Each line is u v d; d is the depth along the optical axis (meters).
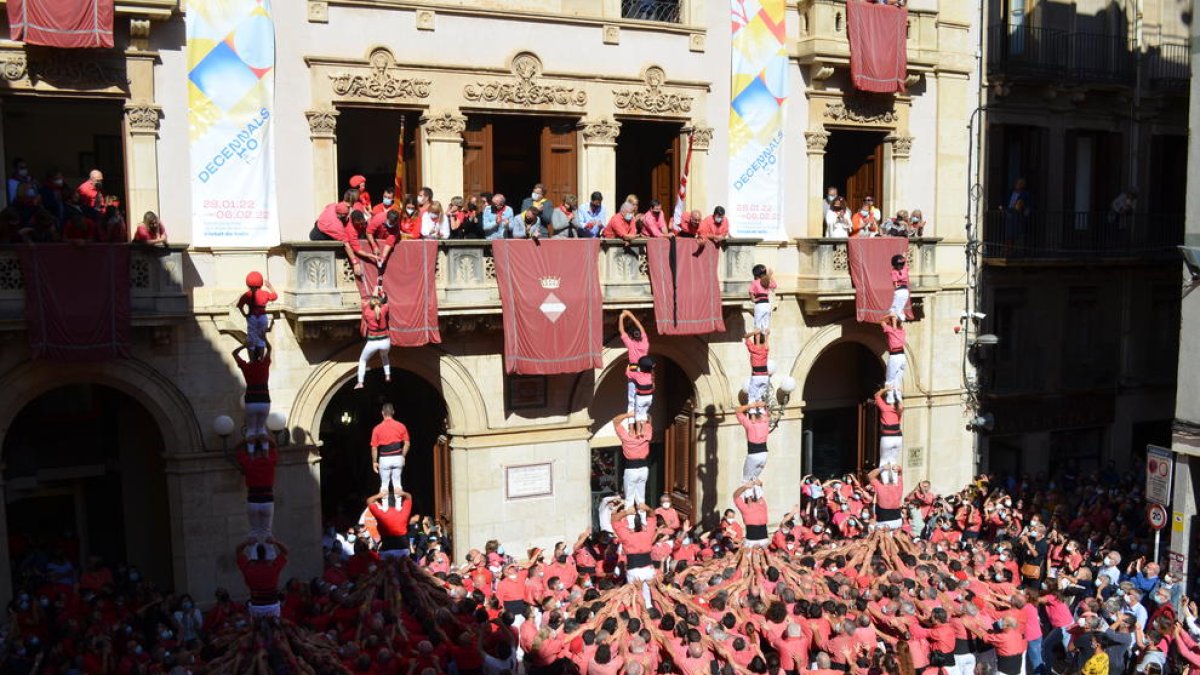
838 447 32.19
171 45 22.27
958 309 31.31
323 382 23.97
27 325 20.70
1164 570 25.17
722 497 28.33
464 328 24.53
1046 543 24.94
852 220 29.06
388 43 24.11
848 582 22.17
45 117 27.56
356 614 20.17
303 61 23.45
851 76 28.59
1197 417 24.53
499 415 25.62
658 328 25.80
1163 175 35.84
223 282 23.11
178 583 23.27
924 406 31.05
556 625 19.50
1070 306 33.97
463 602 20.03
